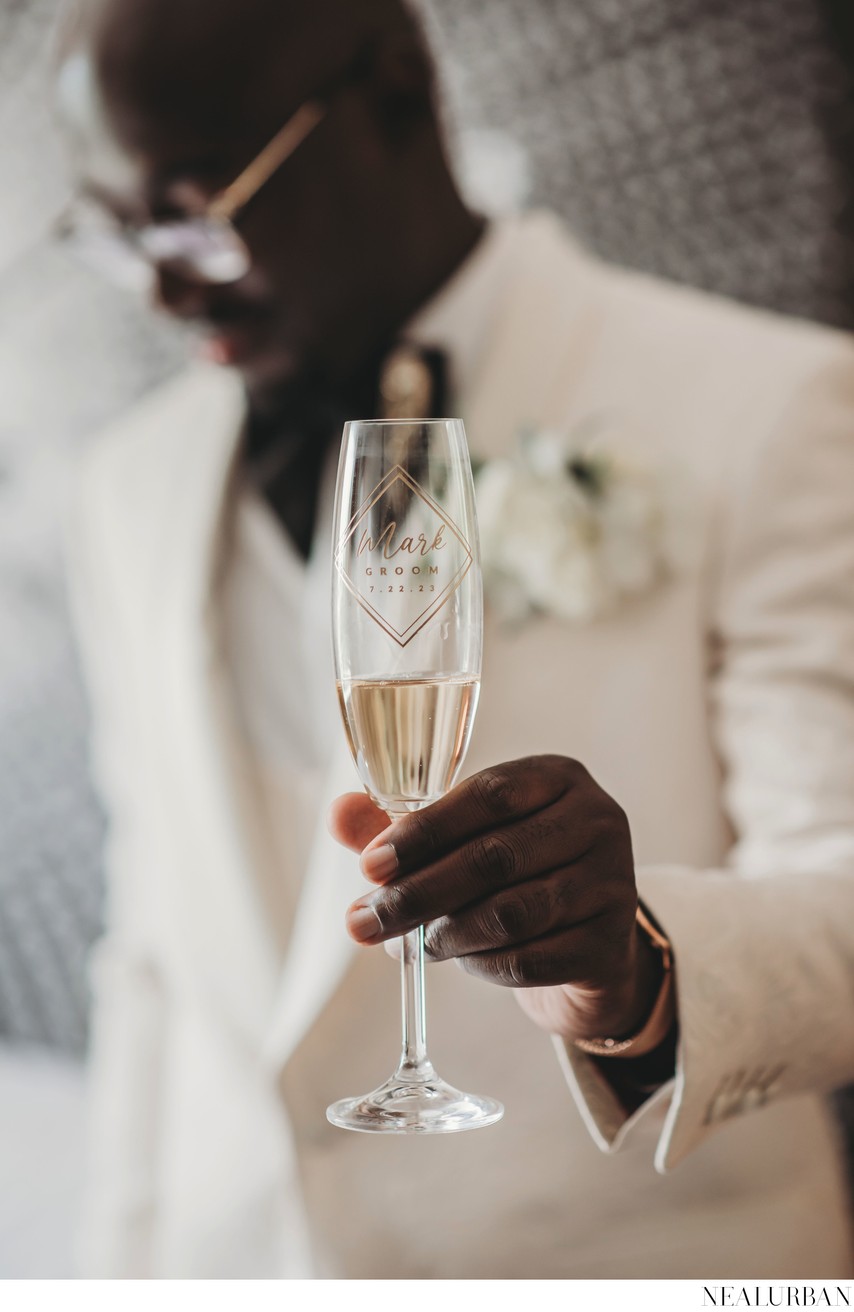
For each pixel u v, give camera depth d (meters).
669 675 0.97
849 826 0.87
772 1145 0.95
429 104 1.04
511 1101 0.96
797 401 0.97
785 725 0.92
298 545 1.12
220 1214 1.08
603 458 0.98
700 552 0.97
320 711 1.07
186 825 1.11
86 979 2.16
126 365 2.12
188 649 1.08
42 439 2.17
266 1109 1.07
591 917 0.59
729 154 1.65
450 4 1.79
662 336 1.04
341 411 1.08
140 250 1.01
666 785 0.97
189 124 0.96
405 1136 0.97
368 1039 0.97
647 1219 0.95
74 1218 1.68
